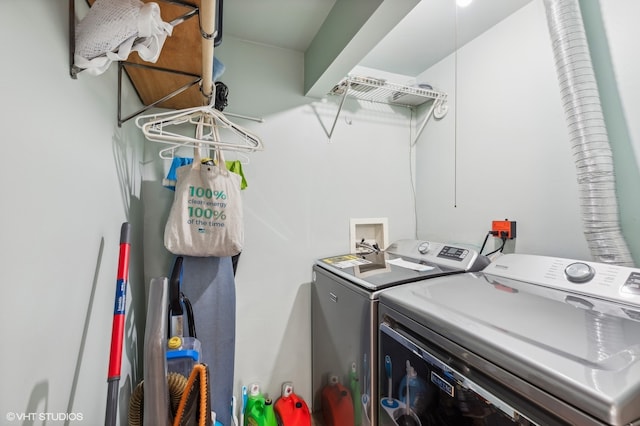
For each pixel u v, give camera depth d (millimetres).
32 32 555
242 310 1758
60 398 642
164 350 663
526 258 1312
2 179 474
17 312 507
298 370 1879
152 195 1552
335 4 1444
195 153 1267
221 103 1462
